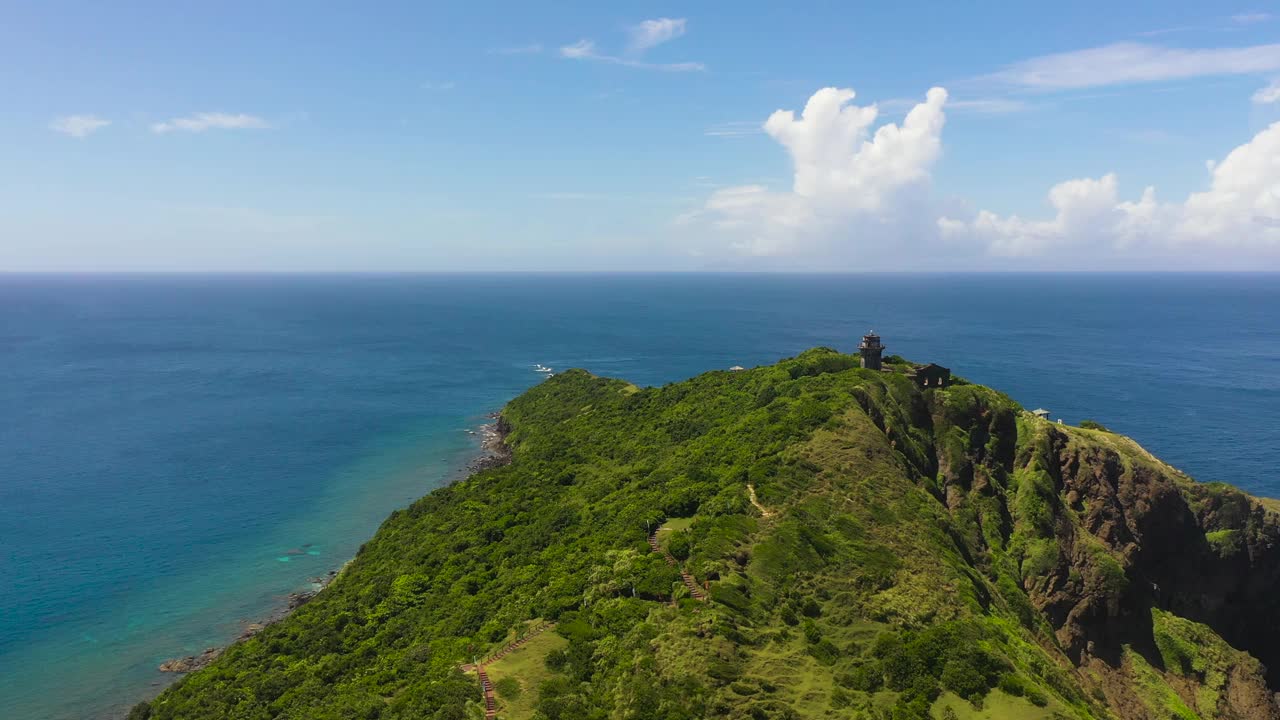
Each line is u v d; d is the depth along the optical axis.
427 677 49.72
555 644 50.09
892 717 42.00
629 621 50.06
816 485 67.56
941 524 67.44
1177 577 80.75
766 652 46.59
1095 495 81.50
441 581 72.31
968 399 89.06
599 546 65.25
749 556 55.88
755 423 85.94
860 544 59.53
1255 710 70.38
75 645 72.06
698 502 68.62
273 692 55.59
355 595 74.44
